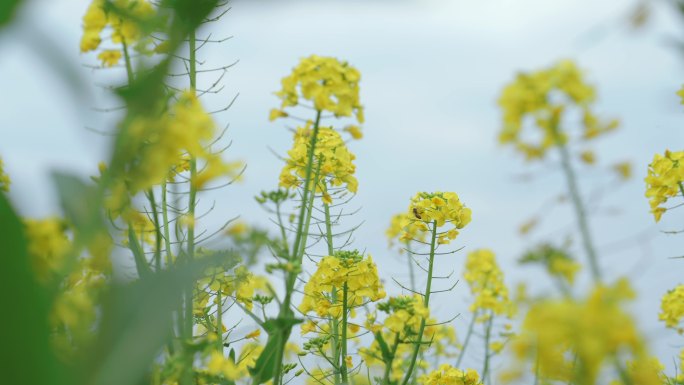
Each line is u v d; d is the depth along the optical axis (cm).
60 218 126
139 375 90
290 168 189
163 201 175
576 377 140
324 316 190
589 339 137
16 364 79
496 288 217
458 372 195
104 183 96
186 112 143
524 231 150
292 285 170
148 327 91
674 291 199
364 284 187
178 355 164
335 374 187
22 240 81
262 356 171
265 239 147
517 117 162
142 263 163
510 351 147
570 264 145
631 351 137
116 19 165
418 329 184
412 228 190
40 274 121
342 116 174
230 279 176
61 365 82
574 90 161
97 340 91
